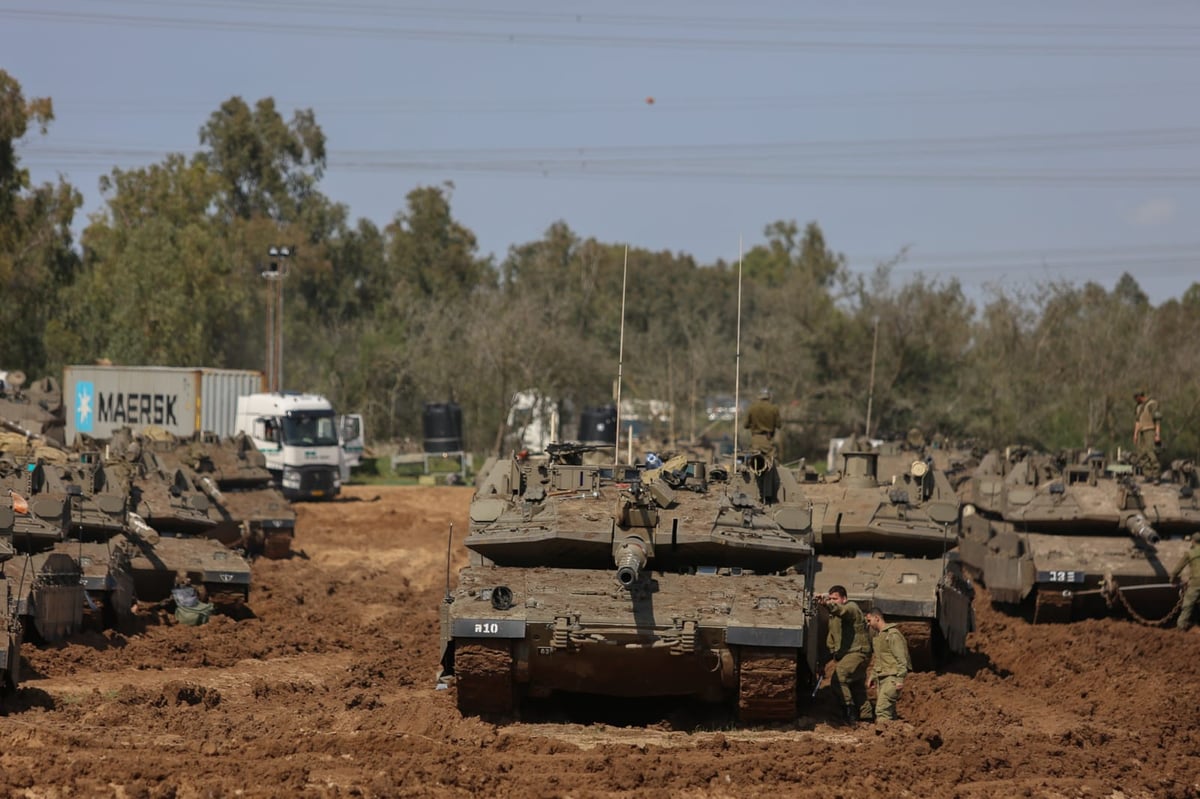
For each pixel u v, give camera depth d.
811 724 61.91
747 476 73.12
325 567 128.12
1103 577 97.06
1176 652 87.56
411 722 61.22
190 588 92.25
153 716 61.97
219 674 75.00
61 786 47.28
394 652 83.38
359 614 100.44
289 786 48.16
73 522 88.69
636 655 58.44
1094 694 73.62
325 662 80.50
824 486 89.88
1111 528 104.00
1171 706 69.00
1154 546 99.94
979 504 123.81
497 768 52.00
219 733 58.31
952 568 83.31
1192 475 110.25
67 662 74.25
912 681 74.00
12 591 74.31
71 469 93.62
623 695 62.09
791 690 59.00
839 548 86.69
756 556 64.94
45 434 151.88
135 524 91.00
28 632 77.25
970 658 84.25
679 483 68.75
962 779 52.59
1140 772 54.97
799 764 53.72
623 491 64.31
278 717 62.41
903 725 62.75
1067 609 98.38
